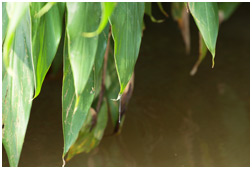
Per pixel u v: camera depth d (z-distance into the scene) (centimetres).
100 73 103
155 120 136
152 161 117
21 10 67
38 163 107
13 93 80
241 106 147
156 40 197
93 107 104
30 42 77
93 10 72
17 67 79
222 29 207
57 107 130
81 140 105
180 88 159
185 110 143
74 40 71
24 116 79
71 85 80
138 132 128
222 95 154
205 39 78
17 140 80
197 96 153
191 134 129
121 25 73
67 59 79
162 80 164
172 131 130
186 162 117
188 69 174
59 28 74
